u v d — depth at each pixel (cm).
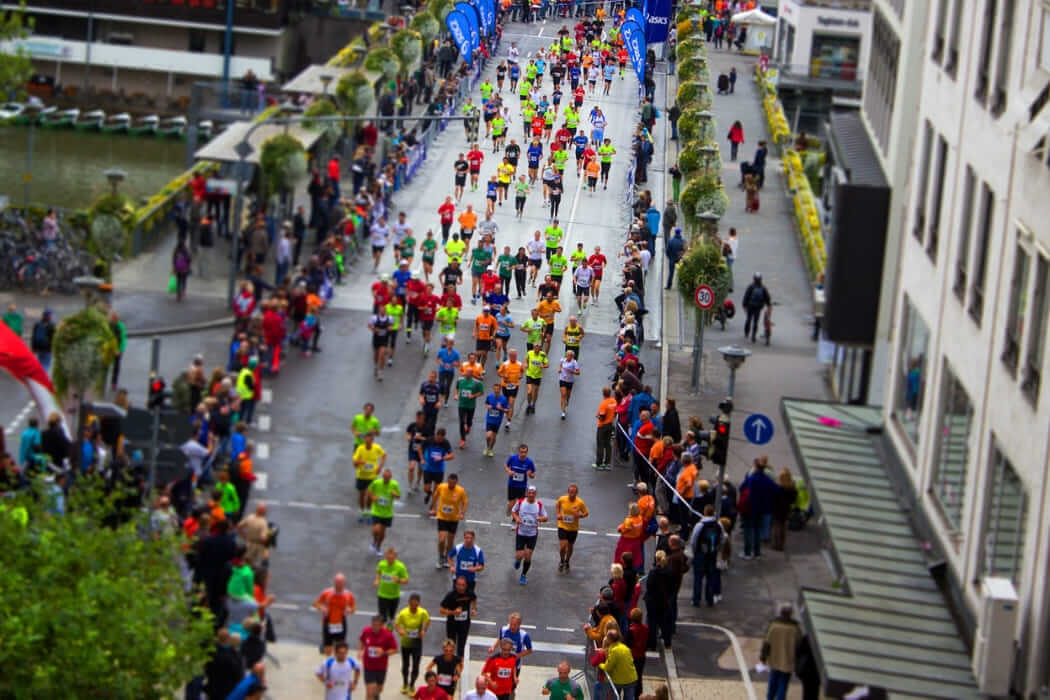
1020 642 9431
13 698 8638
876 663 9756
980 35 11606
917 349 12450
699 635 11788
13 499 9456
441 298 16912
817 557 12738
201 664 9100
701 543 12000
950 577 10731
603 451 14850
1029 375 9719
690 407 16238
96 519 9562
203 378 12694
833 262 14300
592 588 12631
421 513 13150
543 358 16000
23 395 14962
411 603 10388
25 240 19000
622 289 19050
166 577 9381
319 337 16612
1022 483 9638
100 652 8675
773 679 10556
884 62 16538
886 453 12644
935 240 12438
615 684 10250
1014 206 10338
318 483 12769
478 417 15675
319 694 9869
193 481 11444
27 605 8762
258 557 10262
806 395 16350
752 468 13125
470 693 9731
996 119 11000
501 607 12162
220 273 18488
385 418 14888
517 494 13312
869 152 16375
